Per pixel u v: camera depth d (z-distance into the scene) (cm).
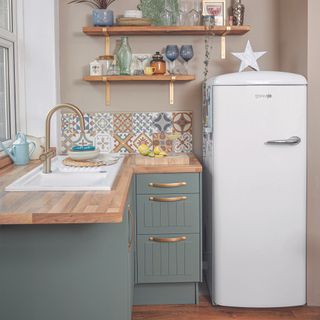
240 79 314
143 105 390
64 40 385
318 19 318
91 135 390
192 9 374
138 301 340
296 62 344
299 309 331
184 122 390
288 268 325
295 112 316
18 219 184
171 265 330
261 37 390
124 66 370
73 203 202
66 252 216
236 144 318
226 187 321
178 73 379
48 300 217
